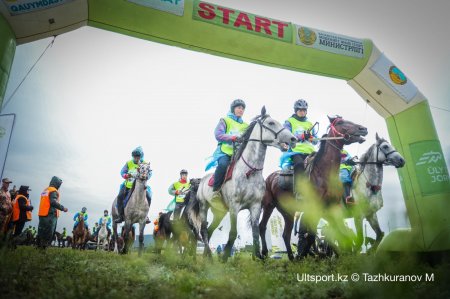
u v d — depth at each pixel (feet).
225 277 14.92
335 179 22.36
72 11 19.17
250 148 21.95
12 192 26.18
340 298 12.84
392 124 25.23
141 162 28.14
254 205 21.54
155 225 31.68
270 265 19.65
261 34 22.02
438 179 22.94
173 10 20.39
